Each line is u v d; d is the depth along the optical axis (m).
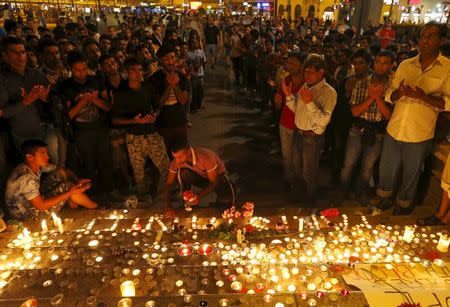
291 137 4.86
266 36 11.36
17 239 3.67
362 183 4.76
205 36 16.53
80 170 5.77
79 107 4.55
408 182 4.29
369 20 14.54
